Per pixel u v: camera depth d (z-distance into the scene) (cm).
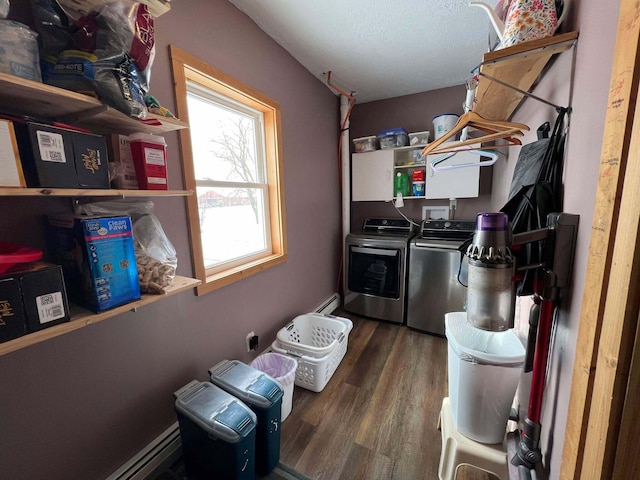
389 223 301
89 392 104
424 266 248
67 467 98
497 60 95
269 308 203
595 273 58
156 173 98
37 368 90
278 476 127
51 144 69
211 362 156
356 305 289
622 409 52
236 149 182
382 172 286
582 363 62
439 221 265
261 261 191
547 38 84
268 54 184
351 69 232
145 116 87
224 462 111
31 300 67
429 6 158
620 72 51
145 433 123
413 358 215
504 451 110
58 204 94
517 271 77
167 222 128
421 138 267
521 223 91
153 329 125
